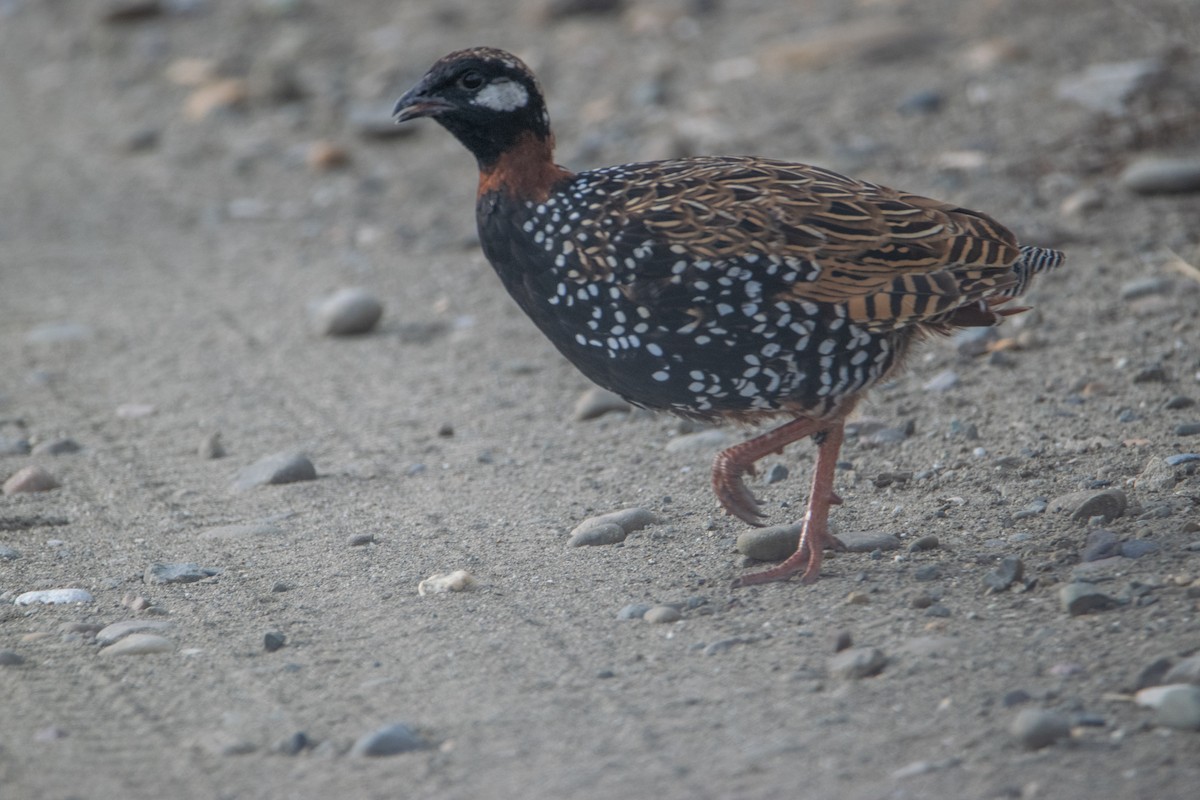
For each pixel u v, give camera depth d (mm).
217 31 31938
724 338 10383
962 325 10844
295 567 11602
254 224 22297
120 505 13203
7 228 22484
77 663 10016
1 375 16859
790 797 7793
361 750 8570
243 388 16172
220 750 8719
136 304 19109
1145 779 7613
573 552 11516
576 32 29188
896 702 8625
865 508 11922
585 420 14758
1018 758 7922
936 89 23844
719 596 10438
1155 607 9336
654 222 10352
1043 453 12562
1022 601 9758
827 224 10328
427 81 11000
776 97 24578
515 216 10930
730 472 10938
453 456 14000
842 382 10547
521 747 8539
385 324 17953
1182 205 18547
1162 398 13445
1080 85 22156
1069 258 17344
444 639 10078
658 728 8617
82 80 30438
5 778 8516
